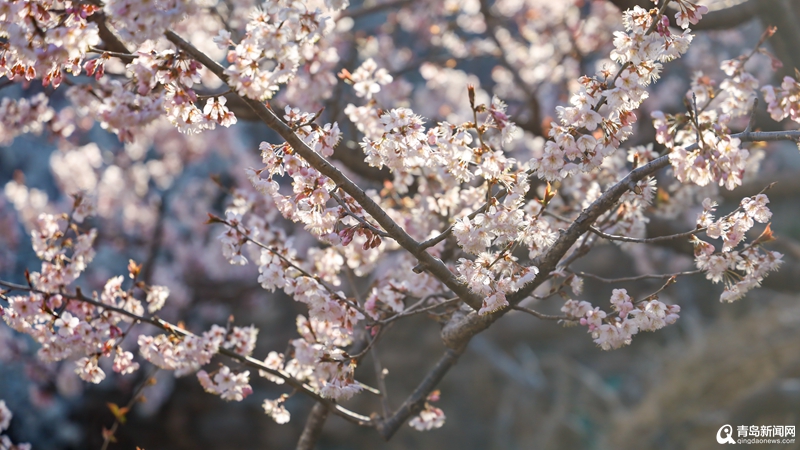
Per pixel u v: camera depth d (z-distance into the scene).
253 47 1.60
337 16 5.18
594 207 1.92
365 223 1.83
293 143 1.73
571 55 5.55
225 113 1.77
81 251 2.40
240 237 2.19
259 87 1.62
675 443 5.28
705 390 5.30
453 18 6.83
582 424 8.15
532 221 1.85
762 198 1.78
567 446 7.98
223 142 8.16
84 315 2.38
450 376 9.67
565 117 1.76
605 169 2.84
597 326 1.94
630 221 2.51
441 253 2.74
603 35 5.98
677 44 1.73
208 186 9.16
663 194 3.36
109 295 2.40
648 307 1.90
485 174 1.73
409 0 5.30
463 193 2.54
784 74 3.49
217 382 2.35
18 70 1.75
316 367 2.29
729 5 3.73
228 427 9.47
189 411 9.54
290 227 6.88
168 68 1.67
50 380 7.20
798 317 5.34
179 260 9.12
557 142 1.74
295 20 1.58
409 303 3.51
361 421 2.55
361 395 9.48
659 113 2.12
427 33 6.62
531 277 1.76
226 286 9.51
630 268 10.52
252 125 9.24
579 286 2.04
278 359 2.51
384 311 2.44
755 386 5.11
